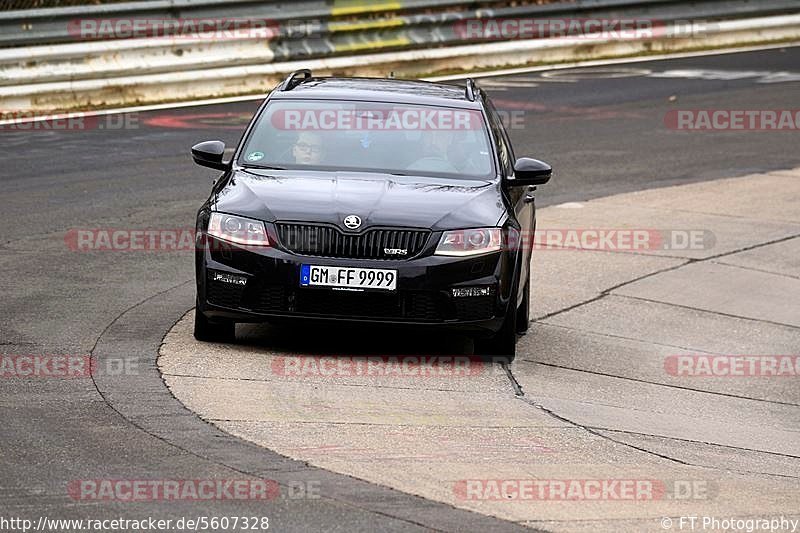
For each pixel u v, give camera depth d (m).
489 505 21.88
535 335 36.94
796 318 41.62
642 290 43.31
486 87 81.44
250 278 30.56
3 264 40.31
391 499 21.77
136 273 40.25
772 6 103.38
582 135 69.69
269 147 34.31
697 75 88.31
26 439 23.86
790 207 56.88
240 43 75.69
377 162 33.94
